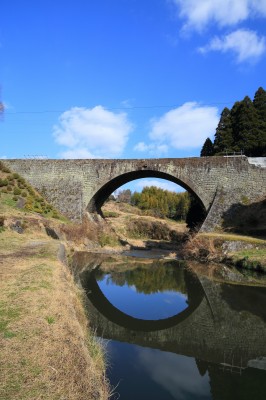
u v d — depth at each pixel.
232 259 27.20
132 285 22.06
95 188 41.12
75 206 40.88
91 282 22.39
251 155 49.81
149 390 8.52
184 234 58.31
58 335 7.43
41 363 6.07
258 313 15.66
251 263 24.58
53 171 43.12
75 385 5.59
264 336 12.93
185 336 12.88
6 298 9.47
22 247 21.27
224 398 8.33
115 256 36.25
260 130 49.81
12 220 29.61
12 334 7.11
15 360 6.06
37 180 43.41
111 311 16.14
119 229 64.12
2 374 5.56
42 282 11.53
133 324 14.33
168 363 10.28
